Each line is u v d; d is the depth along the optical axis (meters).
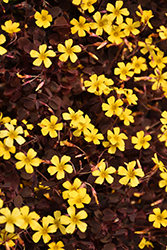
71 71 0.40
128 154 0.42
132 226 0.41
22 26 0.41
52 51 0.39
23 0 0.41
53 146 0.40
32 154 0.39
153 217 0.40
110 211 0.40
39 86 0.39
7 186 0.39
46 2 0.40
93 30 0.41
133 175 0.39
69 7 0.41
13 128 0.38
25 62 0.40
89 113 0.41
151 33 0.43
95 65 0.41
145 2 0.43
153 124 0.43
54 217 0.40
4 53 0.39
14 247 0.39
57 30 0.40
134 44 0.42
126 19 0.41
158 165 0.40
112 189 0.42
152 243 0.43
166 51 0.43
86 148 0.41
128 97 0.40
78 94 0.42
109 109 0.40
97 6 0.41
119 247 0.41
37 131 0.40
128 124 0.40
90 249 0.40
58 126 0.39
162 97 0.42
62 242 0.40
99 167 0.39
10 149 0.38
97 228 0.40
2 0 0.41
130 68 0.41
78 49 0.40
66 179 0.40
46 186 0.40
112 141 0.40
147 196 0.43
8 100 0.40
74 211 0.38
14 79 0.40
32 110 0.40
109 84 0.40
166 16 0.43
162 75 0.42
